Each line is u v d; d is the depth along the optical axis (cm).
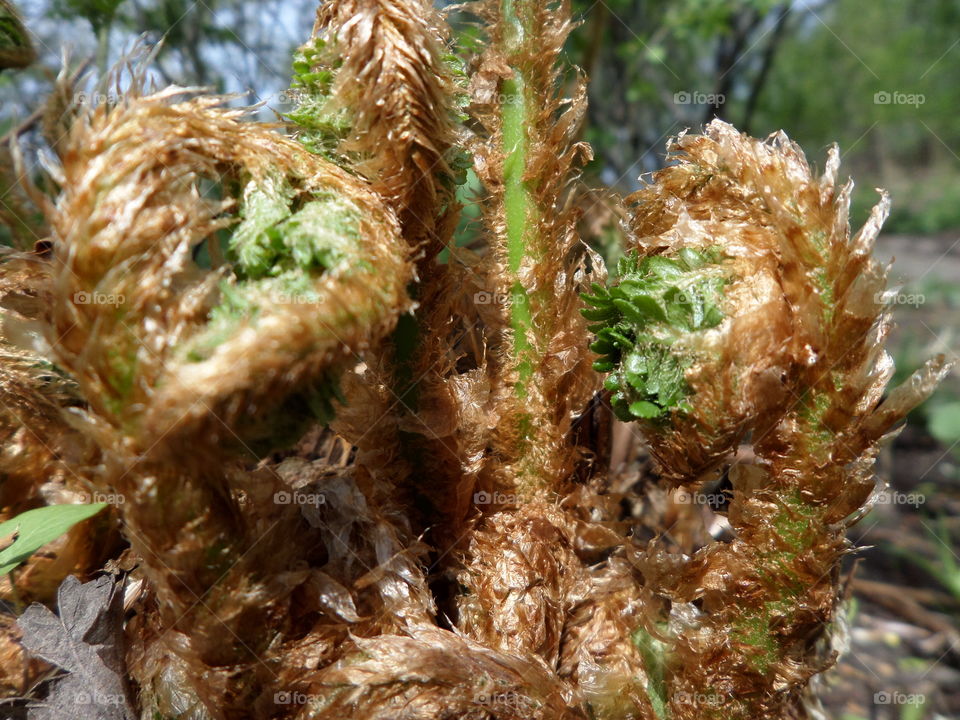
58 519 12
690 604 12
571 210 14
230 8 42
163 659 12
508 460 14
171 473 8
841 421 11
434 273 12
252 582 10
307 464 15
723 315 10
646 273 11
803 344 10
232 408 7
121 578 14
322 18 12
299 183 9
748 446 18
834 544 11
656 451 11
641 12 70
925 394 11
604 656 13
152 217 8
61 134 9
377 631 11
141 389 8
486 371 14
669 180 12
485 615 13
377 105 10
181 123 9
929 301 81
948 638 31
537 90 14
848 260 10
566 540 14
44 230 14
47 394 14
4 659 14
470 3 14
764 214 11
